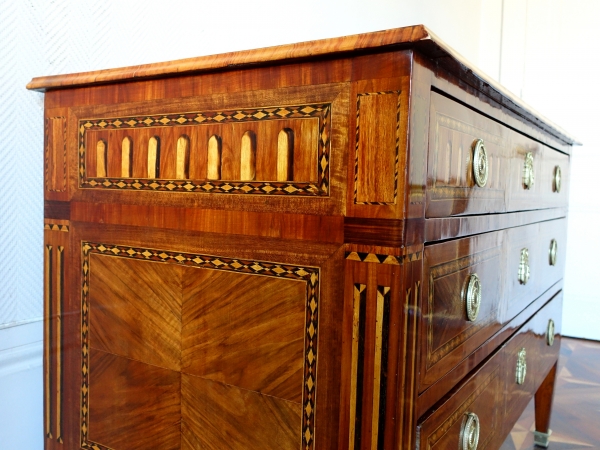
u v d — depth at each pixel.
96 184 0.75
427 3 2.40
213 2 1.24
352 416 0.54
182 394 0.68
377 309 0.52
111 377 0.75
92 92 0.75
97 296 0.76
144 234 0.71
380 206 0.52
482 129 0.73
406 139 0.50
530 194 1.07
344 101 0.54
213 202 0.64
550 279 1.35
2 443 0.86
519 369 1.03
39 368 0.92
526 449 1.49
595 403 1.82
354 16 1.88
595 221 2.66
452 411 0.66
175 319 0.68
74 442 0.80
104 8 0.98
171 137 0.67
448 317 0.64
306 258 0.57
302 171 0.57
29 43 0.87
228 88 0.62
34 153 0.90
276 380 0.60
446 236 0.62
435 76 0.55
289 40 1.54
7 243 0.86
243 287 0.62
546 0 2.79
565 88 2.76
